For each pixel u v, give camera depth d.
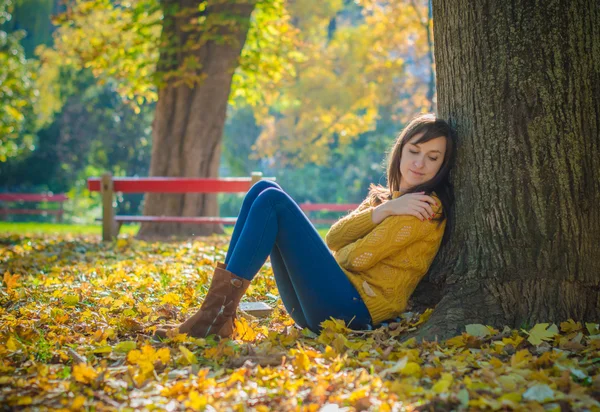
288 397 2.70
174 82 13.12
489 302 3.72
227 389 2.81
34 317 4.32
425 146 3.77
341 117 27.70
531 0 3.64
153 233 12.23
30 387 2.87
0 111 26.92
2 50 26.98
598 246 3.65
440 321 3.64
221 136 13.41
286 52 17.22
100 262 7.21
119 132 36.91
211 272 6.07
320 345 3.51
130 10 14.16
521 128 3.68
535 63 3.64
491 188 3.76
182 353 3.26
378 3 22.41
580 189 3.64
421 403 2.63
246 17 13.38
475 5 3.78
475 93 3.80
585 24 3.62
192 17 13.18
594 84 3.63
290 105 30.62
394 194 3.94
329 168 35.19
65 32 22.41
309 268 3.63
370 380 2.85
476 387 2.77
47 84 33.53
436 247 3.82
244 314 4.25
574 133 3.63
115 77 16.75
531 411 2.53
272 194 3.58
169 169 13.09
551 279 3.66
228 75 13.26
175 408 2.63
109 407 2.64
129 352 3.16
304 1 28.06
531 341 3.37
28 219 33.66
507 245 3.73
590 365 3.06
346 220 3.92
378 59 24.61
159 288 5.38
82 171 36.94
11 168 35.72
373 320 3.73
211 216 12.80
